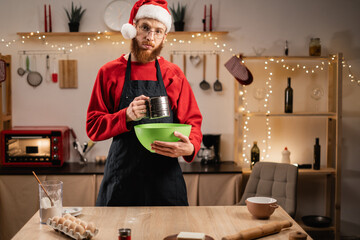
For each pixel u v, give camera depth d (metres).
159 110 1.68
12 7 3.73
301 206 3.95
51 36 3.77
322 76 3.88
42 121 3.82
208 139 3.68
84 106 3.83
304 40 3.86
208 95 3.86
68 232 1.47
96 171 3.36
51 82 3.80
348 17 3.87
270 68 3.85
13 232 3.34
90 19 3.75
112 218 1.70
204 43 3.81
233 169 3.46
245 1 3.81
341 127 3.55
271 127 3.91
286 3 3.83
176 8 3.78
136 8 2.01
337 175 3.57
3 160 3.47
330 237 3.80
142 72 2.06
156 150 1.71
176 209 1.83
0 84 3.53
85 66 3.80
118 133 1.87
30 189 3.32
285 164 2.89
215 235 1.51
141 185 1.97
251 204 1.70
